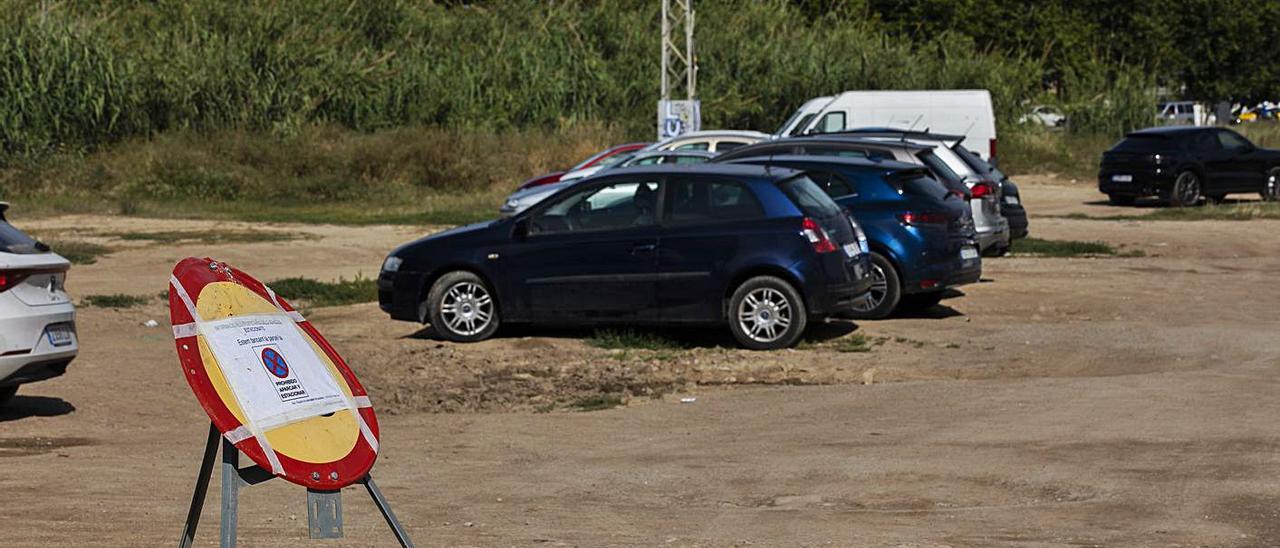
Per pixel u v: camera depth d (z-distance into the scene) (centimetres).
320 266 3456
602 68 7544
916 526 1073
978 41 10912
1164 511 1113
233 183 5766
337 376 695
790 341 2141
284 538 1015
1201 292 2839
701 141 4028
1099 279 3062
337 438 664
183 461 1406
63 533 1012
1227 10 11388
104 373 1977
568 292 2214
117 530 1029
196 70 6631
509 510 1153
